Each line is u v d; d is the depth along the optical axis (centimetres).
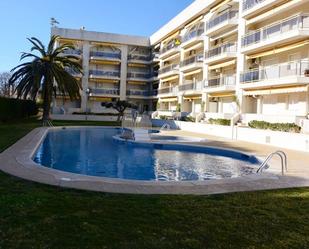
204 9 4253
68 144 2192
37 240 475
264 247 481
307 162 1411
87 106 6244
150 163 1588
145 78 6531
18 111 3809
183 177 1302
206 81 3925
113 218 579
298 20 2477
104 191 766
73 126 3534
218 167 1518
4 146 1547
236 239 507
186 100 4788
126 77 6481
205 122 3475
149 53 6725
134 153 1880
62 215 584
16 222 542
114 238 493
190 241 493
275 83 2658
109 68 6525
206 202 699
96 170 1391
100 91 6253
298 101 2650
